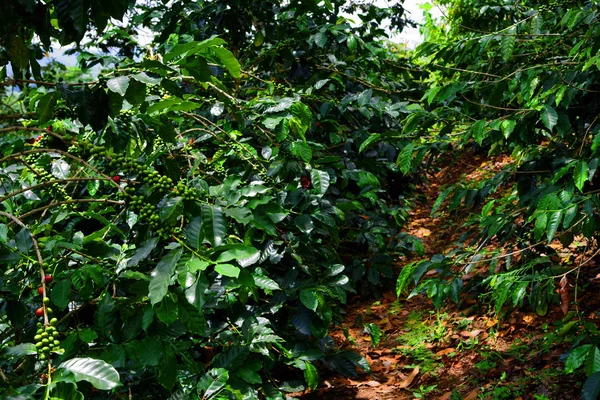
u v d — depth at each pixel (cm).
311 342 333
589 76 280
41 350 145
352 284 453
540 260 281
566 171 258
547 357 322
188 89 398
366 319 451
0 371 159
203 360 302
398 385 354
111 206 265
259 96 395
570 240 279
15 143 258
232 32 462
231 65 193
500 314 378
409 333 413
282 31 471
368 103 455
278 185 316
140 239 202
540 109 263
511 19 488
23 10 195
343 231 502
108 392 219
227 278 267
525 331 362
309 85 461
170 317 167
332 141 438
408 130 305
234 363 250
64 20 182
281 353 309
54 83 181
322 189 311
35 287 214
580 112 295
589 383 203
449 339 389
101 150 179
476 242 355
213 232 160
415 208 665
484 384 326
